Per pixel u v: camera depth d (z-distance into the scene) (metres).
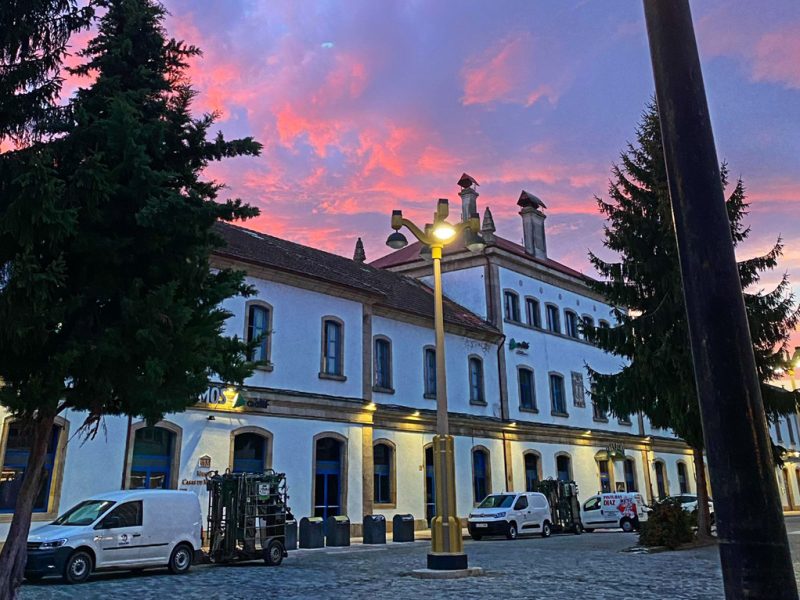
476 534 25.47
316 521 21.58
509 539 25.05
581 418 39.25
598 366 41.84
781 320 18.91
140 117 8.63
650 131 20.95
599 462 39.50
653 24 3.36
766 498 2.72
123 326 7.68
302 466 23.69
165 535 14.29
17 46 7.81
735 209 20.34
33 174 6.79
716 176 3.10
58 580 13.05
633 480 42.03
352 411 25.94
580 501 37.00
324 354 25.55
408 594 10.45
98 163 7.44
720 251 2.99
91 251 7.68
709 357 2.91
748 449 2.77
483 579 12.13
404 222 14.75
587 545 20.72
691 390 18.14
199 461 20.89
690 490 47.00
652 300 20.06
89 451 18.66
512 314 36.56
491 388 33.91
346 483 25.00
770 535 2.68
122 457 19.22
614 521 29.95
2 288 7.31
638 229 20.23
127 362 7.65
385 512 26.83
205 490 20.80
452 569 12.83
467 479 31.03
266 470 20.38
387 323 29.28
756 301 19.08
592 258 21.17
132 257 7.96
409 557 17.53
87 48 9.09
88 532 13.07
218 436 21.56
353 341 26.88
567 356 39.50
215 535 16.30
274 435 23.11
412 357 30.03
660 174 20.19
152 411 8.15
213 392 21.56
